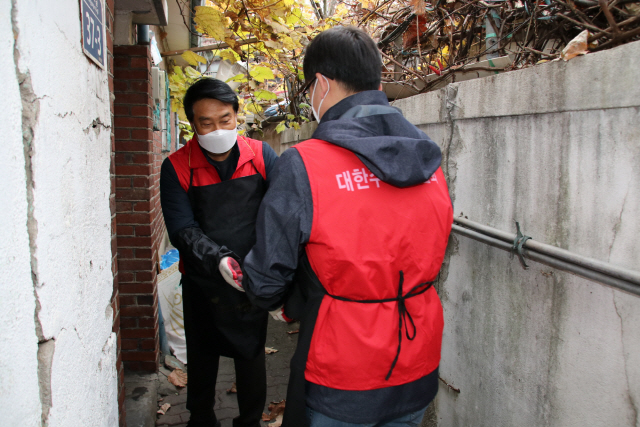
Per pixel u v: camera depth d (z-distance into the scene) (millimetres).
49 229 966
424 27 2990
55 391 989
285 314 1393
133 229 3035
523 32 2293
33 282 897
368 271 1155
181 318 3635
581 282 1366
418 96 2400
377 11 3371
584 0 1667
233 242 2047
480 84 1833
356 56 1274
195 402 2285
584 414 1364
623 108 1204
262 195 2133
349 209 1154
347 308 1184
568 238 1405
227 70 4695
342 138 1188
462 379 2061
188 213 2076
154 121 3488
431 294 1316
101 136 1500
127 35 3002
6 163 795
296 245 1172
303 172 1174
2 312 773
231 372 3322
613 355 1256
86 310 1263
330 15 4617
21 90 861
